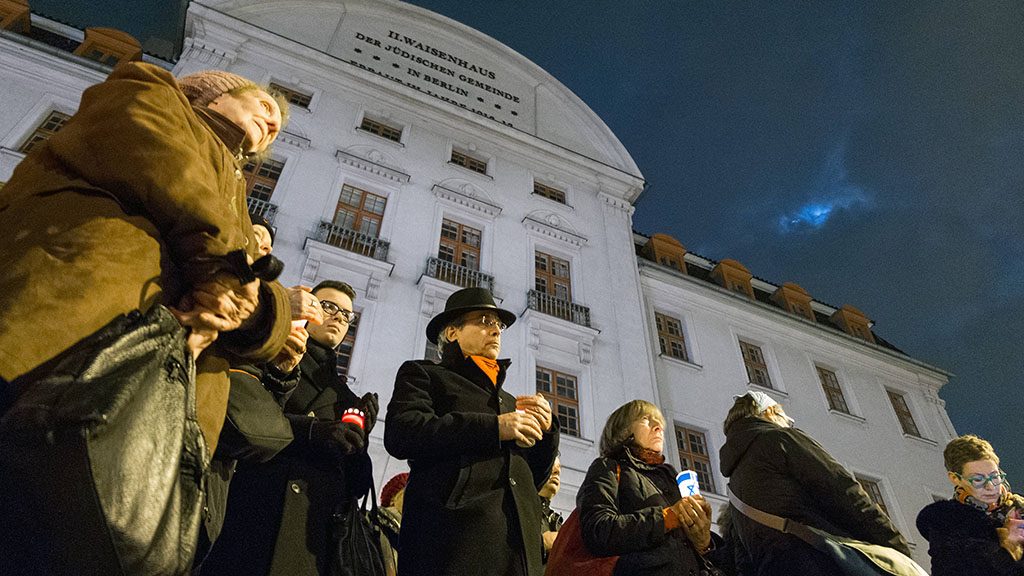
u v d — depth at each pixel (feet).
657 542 8.77
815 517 8.70
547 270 50.83
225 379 4.57
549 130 63.87
